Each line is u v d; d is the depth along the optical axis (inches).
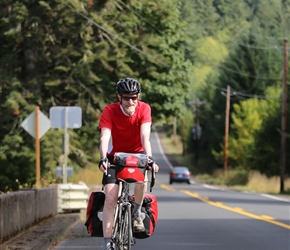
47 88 3203.7
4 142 3107.8
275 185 4097.0
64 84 3223.4
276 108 4707.2
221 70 6963.6
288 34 6574.8
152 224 692.7
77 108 1569.9
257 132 4751.5
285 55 3878.0
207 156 7583.7
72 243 1032.8
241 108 5797.2
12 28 3107.8
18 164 2677.2
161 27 3398.1
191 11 4119.1
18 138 3083.2
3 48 3321.9
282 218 1540.4
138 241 1064.8
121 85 647.1
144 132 650.8
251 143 5044.3
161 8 3329.2
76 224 1333.7
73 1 3080.7
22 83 3184.1
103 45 3166.8
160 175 7135.8
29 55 3223.4
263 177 4559.5
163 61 3341.5
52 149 3046.3
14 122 3129.9
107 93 3250.5
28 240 940.0
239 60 6830.7
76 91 3171.8
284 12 6505.9
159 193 3272.6
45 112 3159.5
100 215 679.7
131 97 645.9
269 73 6776.6
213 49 7657.5
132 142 668.7
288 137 4478.3
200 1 4552.2
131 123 656.4
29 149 3068.4
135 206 665.0
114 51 3193.9
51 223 1208.8
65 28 3125.0
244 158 5629.9
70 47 3149.6
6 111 3137.3
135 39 3275.1
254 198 2696.9
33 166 2677.2
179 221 1455.5
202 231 1227.9
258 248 980.6
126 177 637.3
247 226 1330.0
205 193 3287.4
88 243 1032.8
